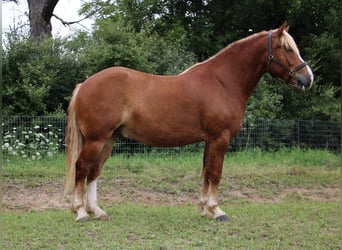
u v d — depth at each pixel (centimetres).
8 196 838
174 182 964
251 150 1282
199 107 649
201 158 1169
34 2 1638
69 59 1323
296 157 1241
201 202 684
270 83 1509
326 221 684
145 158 1157
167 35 1789
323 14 1608
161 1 1725
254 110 1354
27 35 1389
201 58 1666
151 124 637
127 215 690
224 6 1675
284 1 1612
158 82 649
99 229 602
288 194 920
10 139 1127
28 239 565
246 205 802
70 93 1326
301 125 1361
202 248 534
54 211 740
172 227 622
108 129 625
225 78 671
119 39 1337
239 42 690
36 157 1109
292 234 607
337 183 1031
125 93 628
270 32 689
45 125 1193
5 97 1234
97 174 662
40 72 1259
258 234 600
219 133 654
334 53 1531
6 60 1257
